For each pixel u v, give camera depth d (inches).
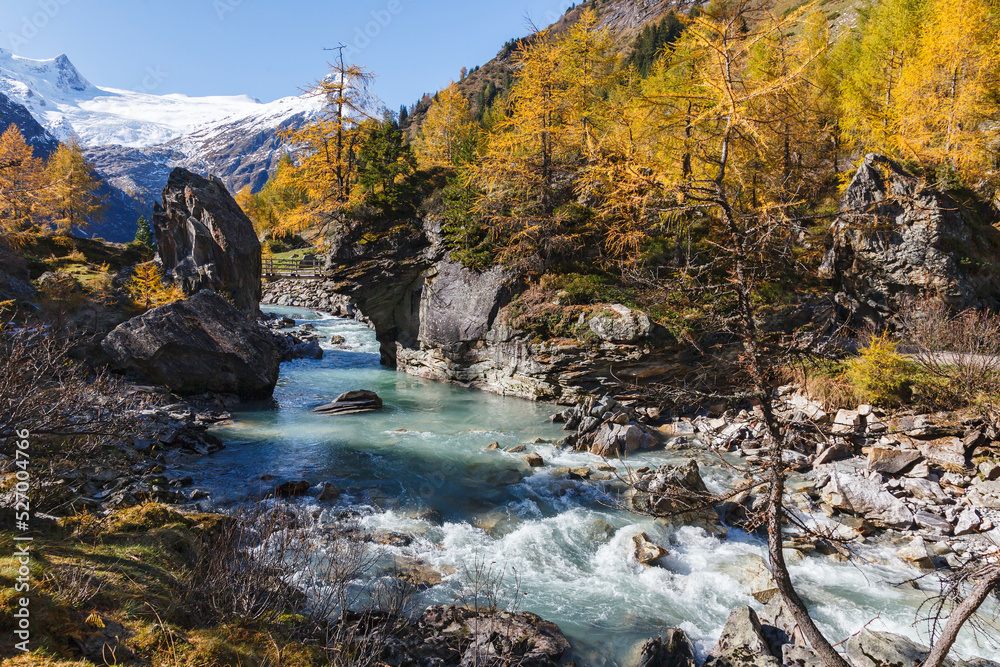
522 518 450.6
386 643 238.8
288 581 268.7
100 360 753.6
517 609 319.9
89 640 172.1
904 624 316.2
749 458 583.2
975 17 885.8
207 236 1187.3
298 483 469.1
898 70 1063.0
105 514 305.7
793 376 678.5
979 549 402.0
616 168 239.5
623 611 327.3
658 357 769.6
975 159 905.5
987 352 620.4
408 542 392.2
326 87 1386.6
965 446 526.9
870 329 792.9
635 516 456.1
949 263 743.7
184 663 175.3
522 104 974.4
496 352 960.3
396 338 1190.9
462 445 634.8
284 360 1226.6
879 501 454.6
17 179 1270.9
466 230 1038.4
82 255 1407.5
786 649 278.5
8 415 252.8
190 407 722.8
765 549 408.2
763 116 220.1
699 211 218.8
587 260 980.6
